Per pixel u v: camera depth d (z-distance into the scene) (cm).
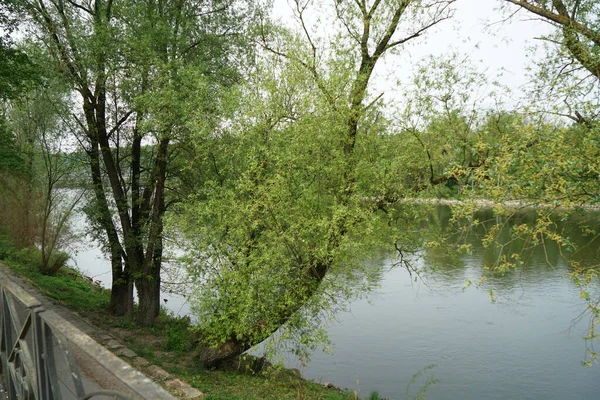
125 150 1664
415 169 1089
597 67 759
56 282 1880
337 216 917
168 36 1317
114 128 1538
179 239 1183
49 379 256
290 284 1005
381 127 1077
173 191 1605
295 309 1019
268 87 1057
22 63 1391
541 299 2034
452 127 1008
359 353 1564
